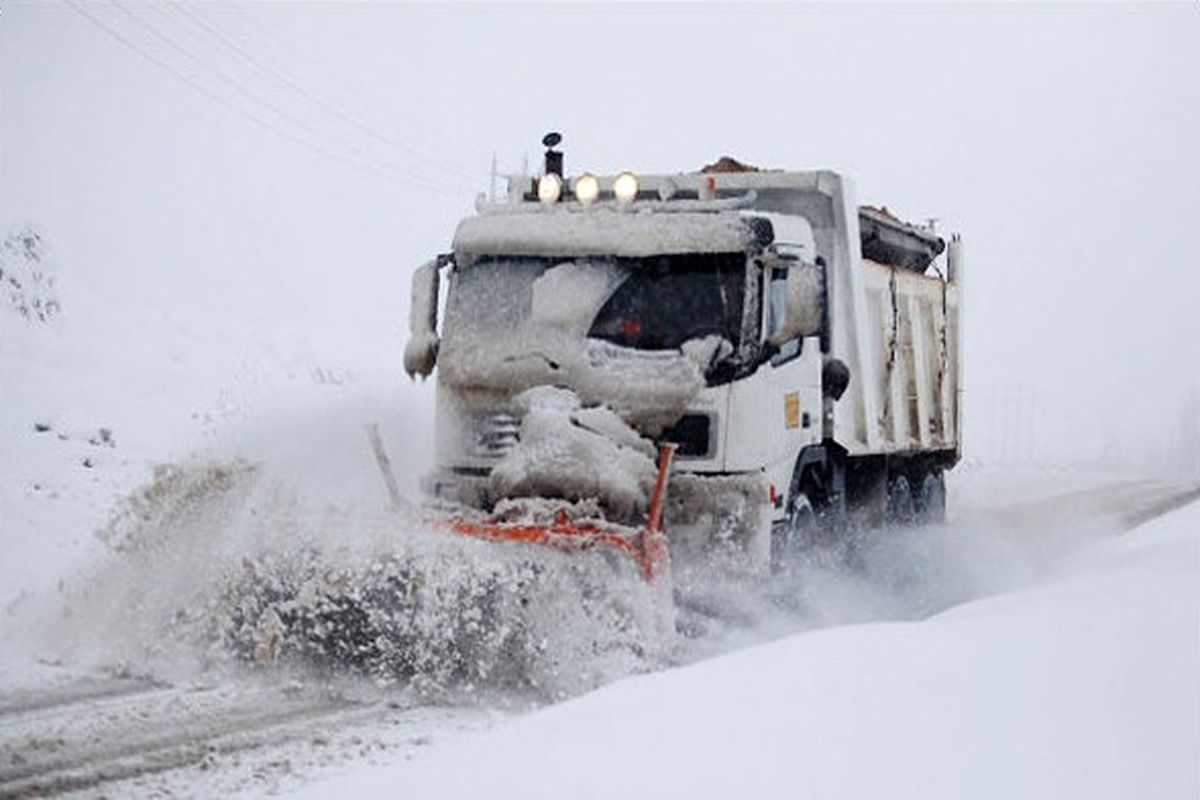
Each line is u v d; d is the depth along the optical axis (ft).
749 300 37.58
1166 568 41.29
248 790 23.18
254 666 32.35
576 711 23.21
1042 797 19.11
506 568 31.53
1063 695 23.85
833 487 45.98
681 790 18.84
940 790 19.20
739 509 36.83
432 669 31.48
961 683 24.52
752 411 37.65
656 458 36.58
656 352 37.52
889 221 53.06
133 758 25.08
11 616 36.01
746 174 45.91
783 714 22.44
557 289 38.40
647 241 38.27
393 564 32.04
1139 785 19.74
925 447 58.13
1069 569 50.78
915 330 56.18
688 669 26.11
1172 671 25.54
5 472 52.03
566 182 45.29
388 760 25.40
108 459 58.44
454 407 38.73
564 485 34.83
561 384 37.68
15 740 25.99
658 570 32.12
